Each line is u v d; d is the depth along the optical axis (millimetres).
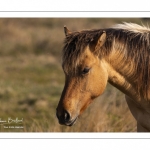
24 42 32188
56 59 28406
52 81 22062
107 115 13836
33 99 17781
